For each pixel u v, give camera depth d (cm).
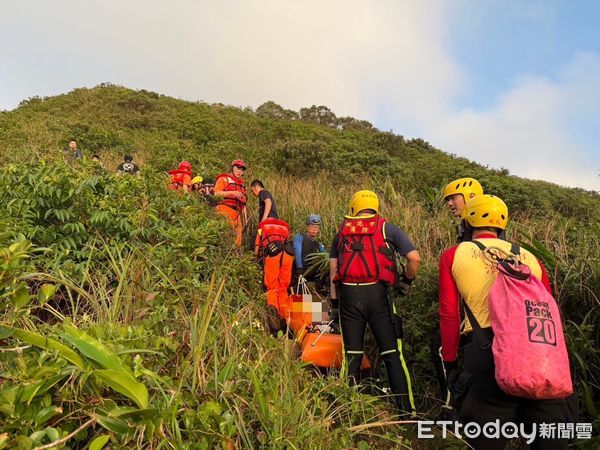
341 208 697
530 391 207
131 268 319
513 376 207
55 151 847
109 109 2797
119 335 211
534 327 212
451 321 254
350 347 353
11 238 316
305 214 732
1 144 1098
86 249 353
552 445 221
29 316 227
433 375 386
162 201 459
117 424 163
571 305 371
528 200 962
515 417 230
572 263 394
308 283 481
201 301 300
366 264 347
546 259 377
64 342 192
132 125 2405
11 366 163
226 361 249
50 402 161
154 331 245
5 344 173
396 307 428
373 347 417
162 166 1093
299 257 502
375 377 403
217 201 676
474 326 240
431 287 429
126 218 383
